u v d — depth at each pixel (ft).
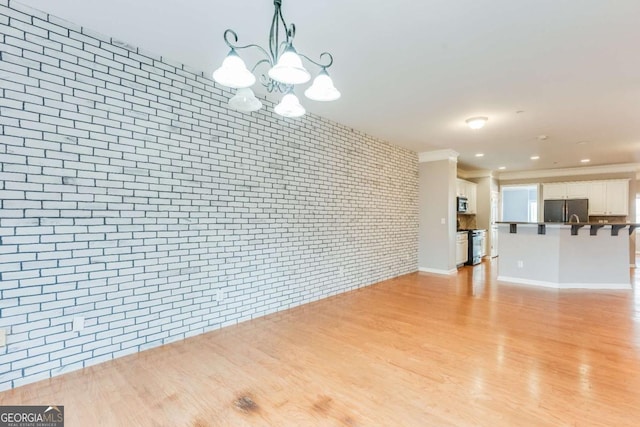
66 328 7.55
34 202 7.08
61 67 7.41
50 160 7.28
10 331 6.82
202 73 10.09
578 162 23.85
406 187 20.38
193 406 6.31
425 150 20.70
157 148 9.04
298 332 10.21
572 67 9.18
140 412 6.12
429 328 10.55
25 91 6.97
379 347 9.05
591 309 12.67
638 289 16.25
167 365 7.97
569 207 26.18
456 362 8.14
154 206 8.99
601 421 5.82
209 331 10.25
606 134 15.94
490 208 28.09
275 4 6.21
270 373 7.60
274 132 12.25
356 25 7.33
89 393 6.73
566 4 6.49
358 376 7.47
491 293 15.30
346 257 15.76
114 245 8.26
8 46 6.76
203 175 10.09
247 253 11.36
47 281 7.27
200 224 10.02
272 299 12.23
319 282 14.25
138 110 8.67
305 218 13.56
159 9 6.94
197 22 7.41
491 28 7.39
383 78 10.07
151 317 8.97
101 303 8.07
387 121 14.60
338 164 15.20
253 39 8.07
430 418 5.95
